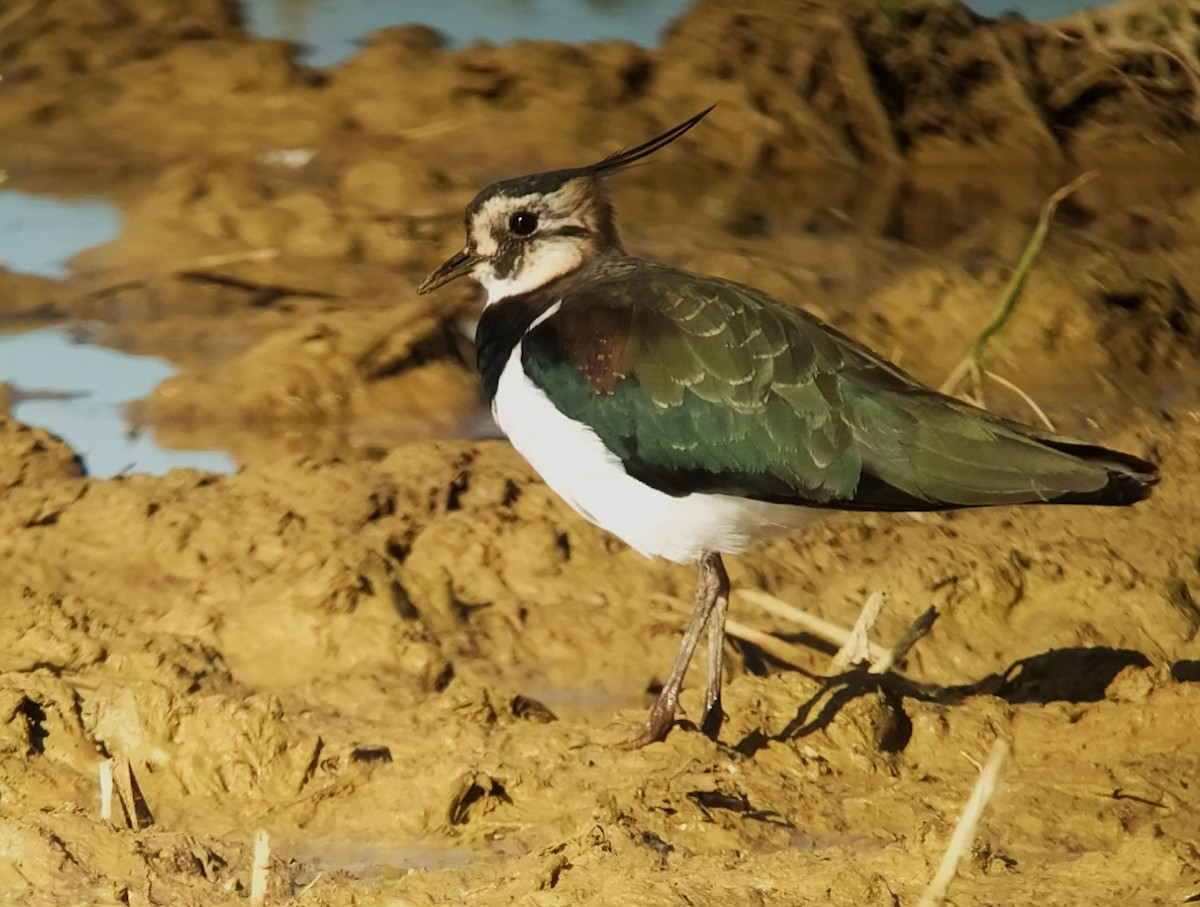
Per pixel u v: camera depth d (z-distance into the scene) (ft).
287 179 71.36
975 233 69.92
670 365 37.01
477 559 46.11
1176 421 56.85
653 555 38.93
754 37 79.30
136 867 32.76
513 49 77.92
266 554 45.47
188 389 55.77
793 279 63.31
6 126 74.64
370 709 39.99
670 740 37.52
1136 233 71.67
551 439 38.45
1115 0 86.94
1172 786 36.88
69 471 50.60
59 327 59.82
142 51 78.89
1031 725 38.70
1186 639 44.55
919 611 44.83
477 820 35.81
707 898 31.22
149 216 66.28
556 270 40.88
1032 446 35.47
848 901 31.48
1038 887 32.09
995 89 80.64
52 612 41.65
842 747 37.93
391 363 56.70
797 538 47.73
